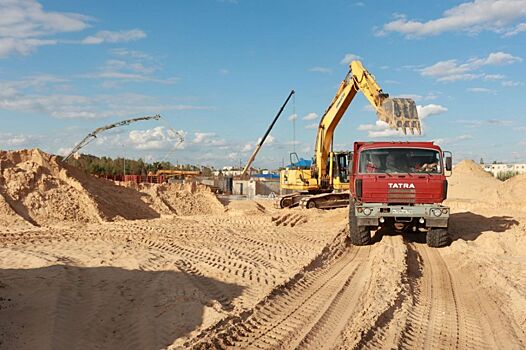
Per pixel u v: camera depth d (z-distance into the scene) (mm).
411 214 13430
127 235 16859
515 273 10625
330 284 9742
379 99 20406
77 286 9516
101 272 10742
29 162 26266
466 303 8562
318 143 26047
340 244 14492
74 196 25250
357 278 10375
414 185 13414
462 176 43312
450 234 16266
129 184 34438
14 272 10492
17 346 6582
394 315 7586
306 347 6375
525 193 28984
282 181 28219
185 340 6750
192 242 15312
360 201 13922
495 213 23297
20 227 20547
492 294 9039
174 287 9422
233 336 6719
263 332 6910
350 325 7180
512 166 95312
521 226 17703
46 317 7648
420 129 18359
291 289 9273
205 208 34938
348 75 23531
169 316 7832
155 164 76750
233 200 41188
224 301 8719
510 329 7188
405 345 6496
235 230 18281
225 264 11695
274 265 11789
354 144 14609
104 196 27578
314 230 18484
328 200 26031
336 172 25797
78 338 7039
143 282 9930
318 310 7938
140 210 29297
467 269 11031
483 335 6953
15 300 8438
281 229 18625
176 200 34312
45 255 12656
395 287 9047
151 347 6676
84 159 65562
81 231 18125
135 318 7852
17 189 23750
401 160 13812
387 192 13484
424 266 11664
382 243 14078
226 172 92062
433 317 7734
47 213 23312
